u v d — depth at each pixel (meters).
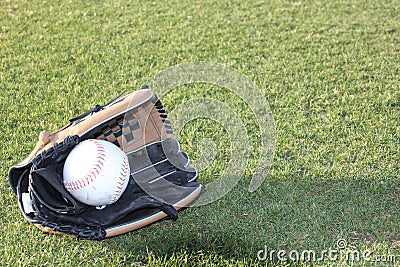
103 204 1.05
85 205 1.05
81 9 1.91
